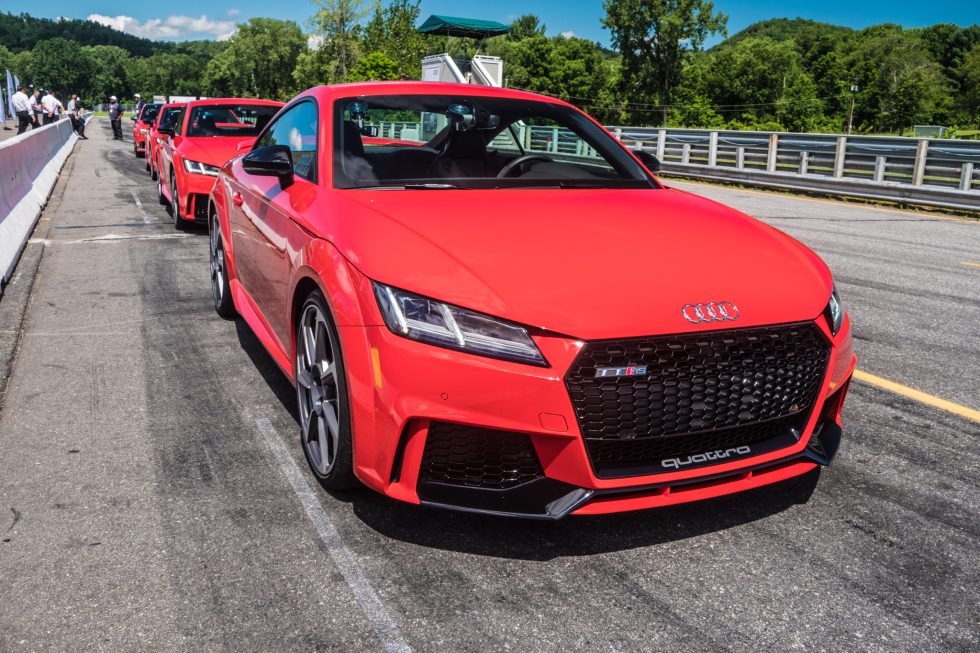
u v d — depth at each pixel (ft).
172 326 15.69
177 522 8.14
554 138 11.32
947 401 12.02
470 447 7.16
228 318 16.25
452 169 10.41
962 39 552.00
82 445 10.04
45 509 8.41
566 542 7.86
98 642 6.28
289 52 445.78
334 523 8.14
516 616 6.66
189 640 6.31
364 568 7.34
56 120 93.15
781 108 387.55
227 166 15.25
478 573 7.29
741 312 7.39
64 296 18.20
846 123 438.40
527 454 7.11
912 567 7.52
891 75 438.40
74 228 28.45
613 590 7.06
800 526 8.25
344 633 6.41
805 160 48.55
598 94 370.73
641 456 7.20
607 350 6.90
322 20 235.81
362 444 7.52
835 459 9.91
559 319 6.91
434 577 7.22
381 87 11.66
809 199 45.24
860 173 44.80
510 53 376.27
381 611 6.70
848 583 7.24
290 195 10.38
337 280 7.87
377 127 10.70
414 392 7.00
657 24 296.10
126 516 8.26
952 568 7.52
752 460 7.52
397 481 7.43
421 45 199.93
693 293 7.45
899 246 27.30
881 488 9.14
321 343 8.71
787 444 7.79
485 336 6.91
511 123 11.28
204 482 9.04
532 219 8.61
